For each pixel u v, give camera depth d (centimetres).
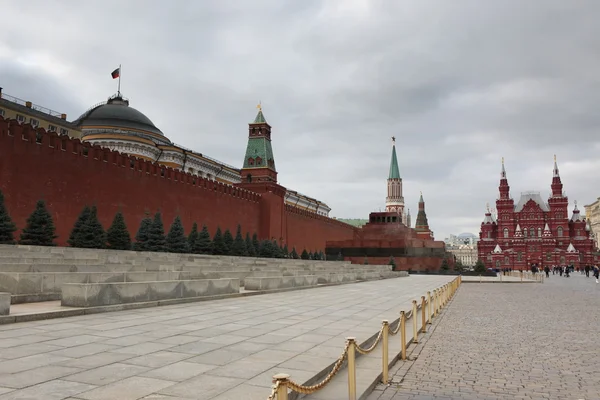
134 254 2739
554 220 11600
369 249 7475
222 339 838
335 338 887
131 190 3559
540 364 844
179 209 4109
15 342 752
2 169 2617
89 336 820
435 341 1071
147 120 5956
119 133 5094
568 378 746
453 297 2564
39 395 481
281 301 1622
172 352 712
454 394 653
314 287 2484
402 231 8131
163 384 536
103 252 2572
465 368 806
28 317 959
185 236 3781
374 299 1845
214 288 1605
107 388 513
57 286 1277
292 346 795
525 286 3975
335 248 7625
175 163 5500
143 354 690
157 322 1013
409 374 760
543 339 1113
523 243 11575
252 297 1755
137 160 3644
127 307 1217
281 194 6281
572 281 5116
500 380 731
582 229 11581
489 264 11944
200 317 1119
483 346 1014
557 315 1642
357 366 761
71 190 3047
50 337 801
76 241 2809
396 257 7350
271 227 5741
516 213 11988
